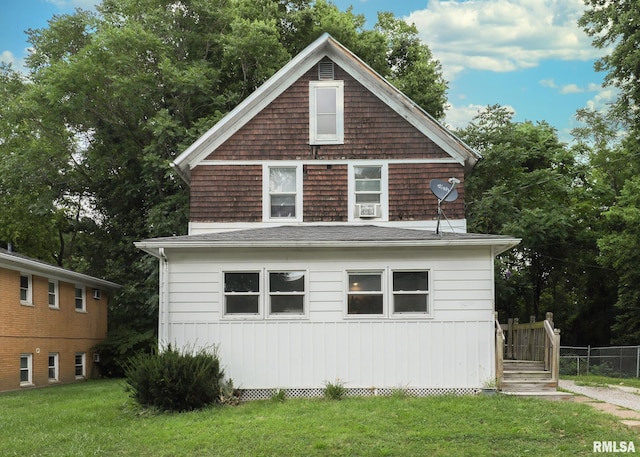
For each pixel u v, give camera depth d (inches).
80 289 1201.4
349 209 813.2
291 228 769.6
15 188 1403.8
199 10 1248.8
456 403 579.5
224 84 1285.7
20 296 964.6
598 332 1566.2
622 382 903.7
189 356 605.0
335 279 670.5
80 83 1231.5
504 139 1316.4
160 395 589.0
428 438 467.5
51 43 1418.6
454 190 714.2
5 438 498.6
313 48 823.7
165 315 661.9
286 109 829.2
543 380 651.5
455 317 664.4
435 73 1453.0
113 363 1243.2
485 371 656.4
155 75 1205.7
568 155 1396.4
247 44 1171.9
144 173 1262.3
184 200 1155.9
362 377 657.6
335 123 826.8
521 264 1581.0
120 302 1317.7
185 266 671.8
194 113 1214.3
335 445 452.4
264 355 660.7
